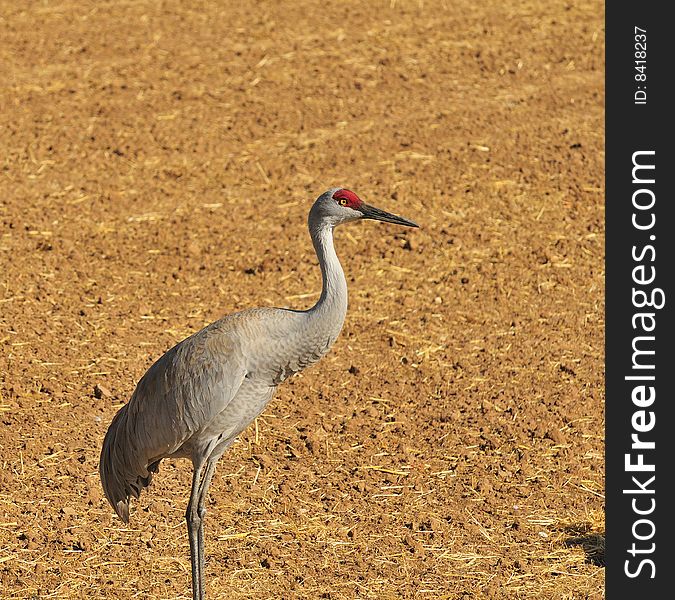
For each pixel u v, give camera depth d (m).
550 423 11.68
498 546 9.74
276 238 15.66
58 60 21.44
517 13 23.61
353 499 10.43
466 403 12.09
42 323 13.35
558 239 15.66
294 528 9.97
